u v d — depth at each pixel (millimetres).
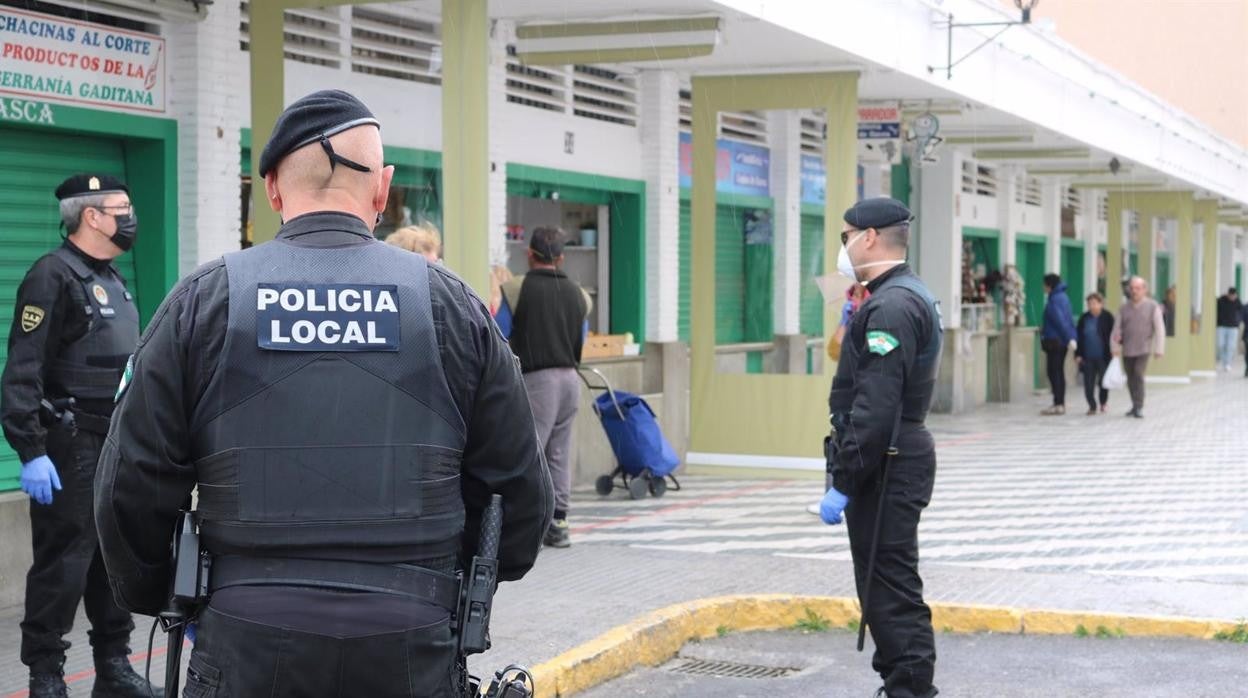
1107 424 18391
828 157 11820
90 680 5719
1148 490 12039
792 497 11125
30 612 5121
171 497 2680
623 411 10883
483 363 2791
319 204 2775
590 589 7637
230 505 2613
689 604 7238
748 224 12539
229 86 8297
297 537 2594
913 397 5113
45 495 4957
